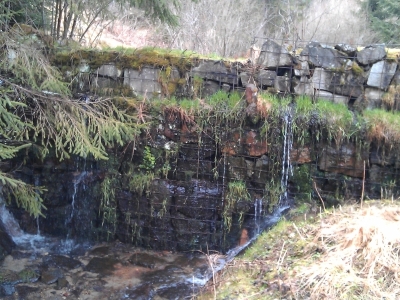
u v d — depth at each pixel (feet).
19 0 17.44
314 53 16.16
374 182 15.10
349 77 16.05
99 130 13.73
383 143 14.96
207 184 16.07
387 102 15.75
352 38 37.78
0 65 12.93
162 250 16.78
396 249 9.39
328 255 9.77
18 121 12.37
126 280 14.61
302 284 9.00
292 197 15.56
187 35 31.01
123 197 16.85
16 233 17.62
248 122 15.70
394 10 37.81
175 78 16.78
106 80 17.11
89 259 16.11
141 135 16.30
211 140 15.92
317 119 15.17
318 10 41.78
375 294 8.25
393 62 15.69
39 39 17.10
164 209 16.35
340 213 12.05
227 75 16.52
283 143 15.44
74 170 17.37
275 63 16.31
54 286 14.10
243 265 11.01
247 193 15.76
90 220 17.40
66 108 14.20
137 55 16.93
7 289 13.62
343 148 15.23
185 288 13.92
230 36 31.55
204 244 16.31
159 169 16.38
